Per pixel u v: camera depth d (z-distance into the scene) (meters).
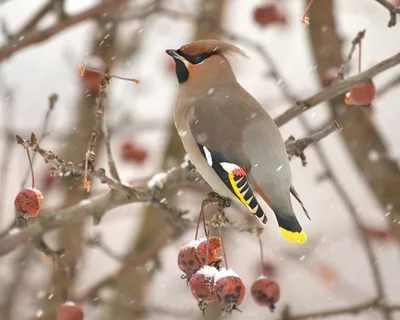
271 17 12.39
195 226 8.17
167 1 13.71
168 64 14.77
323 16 10.75
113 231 18.25
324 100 8.13
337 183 10.07
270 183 7.92
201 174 8.27
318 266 14.45
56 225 8.09
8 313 12.88
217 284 6.38
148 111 17.58
